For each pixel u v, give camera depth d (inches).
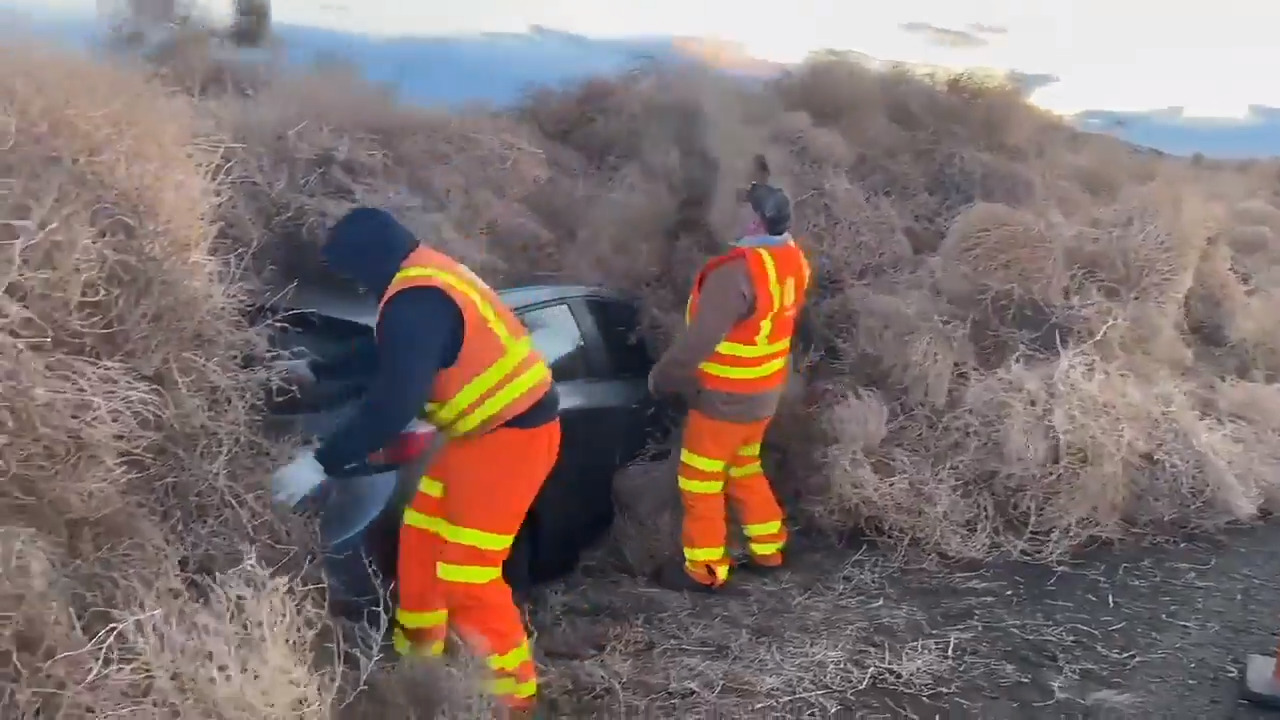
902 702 154.0
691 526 187.3
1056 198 308.7
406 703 124.6
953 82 357.1
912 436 225.1
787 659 166.1
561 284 235.9
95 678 101.0
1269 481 234.5
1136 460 223.5
